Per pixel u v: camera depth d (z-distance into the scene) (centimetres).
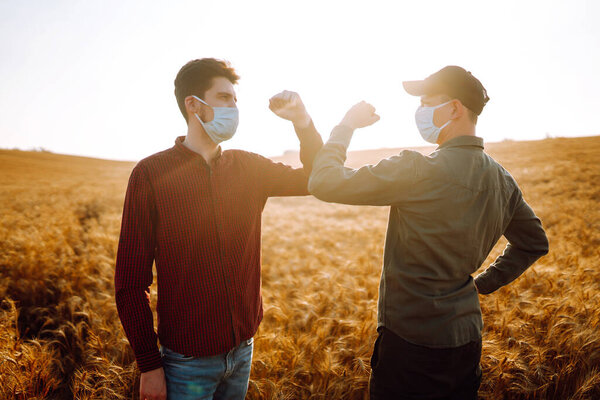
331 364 272
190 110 153
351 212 1480
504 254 182
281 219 1207
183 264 147
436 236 136
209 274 149
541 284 400
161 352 158
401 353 143
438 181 135
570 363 269
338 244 740
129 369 265
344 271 514
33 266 484
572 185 1712
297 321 358
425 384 142
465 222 137
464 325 144
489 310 345
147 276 142
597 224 874
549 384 261
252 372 270
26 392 242
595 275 434
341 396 260
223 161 160
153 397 139
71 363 308
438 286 140
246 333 160
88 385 235
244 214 159
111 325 331
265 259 625
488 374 269
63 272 477
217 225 150
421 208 135
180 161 148
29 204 1472
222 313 151
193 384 152
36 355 270
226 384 168
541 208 1147
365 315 343
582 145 3528
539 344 292
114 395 242
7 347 263
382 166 135
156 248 151
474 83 146
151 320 140
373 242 732
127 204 141
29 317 383
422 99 158
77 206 1456
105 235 726
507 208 156
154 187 142
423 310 139
